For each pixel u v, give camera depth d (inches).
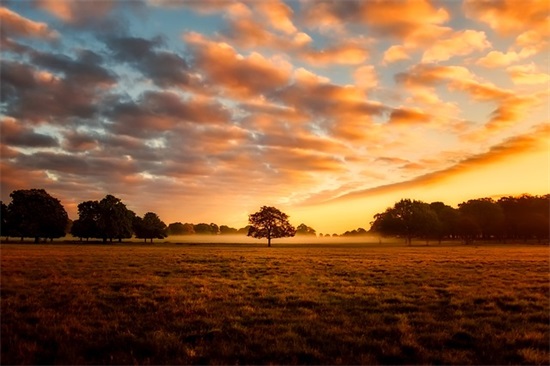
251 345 425.4
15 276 987.9
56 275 1014.4
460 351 411.2
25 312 578.2
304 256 2004.2
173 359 378.6
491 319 543.5
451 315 575.2
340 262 1551.4
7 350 402.3
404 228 5693.9
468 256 1993.1
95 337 451.8
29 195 4448.8
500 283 901.8
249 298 704.4
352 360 379.6
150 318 542.6
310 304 657.0
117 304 646.5
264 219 4815.5
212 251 2532.0
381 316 564.4
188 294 732.7
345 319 542.9
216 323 512.4
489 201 6053.2
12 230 4315.9
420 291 794.8
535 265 1391.5
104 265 1321.4
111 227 4800.7
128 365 364.8
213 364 364.5
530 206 6003.9
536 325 512.4
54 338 443.8
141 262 1453.0
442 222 5895.7
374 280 971.9
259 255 2050.9
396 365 377.4
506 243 4960.6
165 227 5772.6
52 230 4463.6
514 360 386.9
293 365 366.0
